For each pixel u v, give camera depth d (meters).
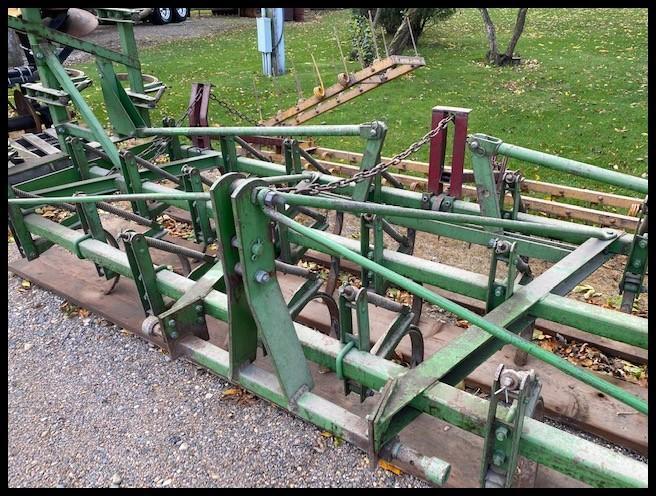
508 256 2.84
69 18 5.53
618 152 7.17
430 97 9.85
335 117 9.09
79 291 4.42
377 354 2.75
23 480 2.99
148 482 2.95
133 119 4.85
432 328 3.84
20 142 5.59
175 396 3.49
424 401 2.40
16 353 3.93
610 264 4.79
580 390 3.26
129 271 3.47
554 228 3.30
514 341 2.16
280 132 4.14
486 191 3.58
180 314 2.98
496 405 2.07
